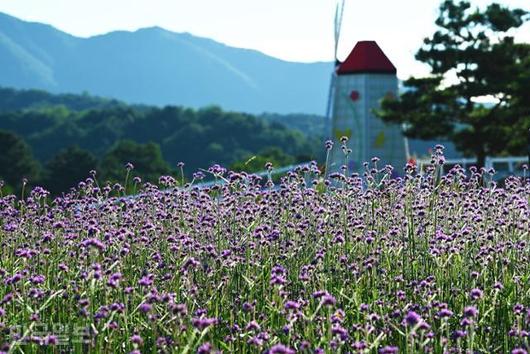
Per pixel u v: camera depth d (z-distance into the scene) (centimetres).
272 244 995
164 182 1234
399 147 3969
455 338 744
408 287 932
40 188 1225
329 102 4119
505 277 927
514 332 763
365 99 3947
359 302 845
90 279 811
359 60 3981
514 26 4288
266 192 1220
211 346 641
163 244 1034
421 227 1066
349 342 760
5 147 12888
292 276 924
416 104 4034
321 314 762
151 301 721
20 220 1168
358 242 1038
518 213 1129
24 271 846
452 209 1170
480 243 1022
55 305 850
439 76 4275
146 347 765
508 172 3681
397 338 794
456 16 4284
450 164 2830
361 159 3909
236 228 1081
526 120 4200
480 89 4216
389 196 1236
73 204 1217
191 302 817
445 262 936
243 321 827
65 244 995
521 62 4319
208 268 882
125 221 1107
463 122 4384
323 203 1197
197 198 1201
